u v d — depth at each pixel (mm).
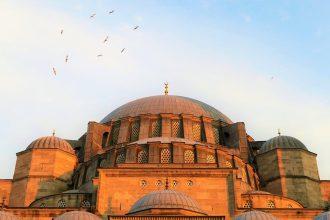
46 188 59594
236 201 47656
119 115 68312
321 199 60812
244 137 64375
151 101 69312
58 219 41719
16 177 61188
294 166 62031
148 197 43062
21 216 48781
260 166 64188
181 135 63281
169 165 51656
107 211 47531
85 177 59406
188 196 44188
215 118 69062
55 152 62219
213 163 53969
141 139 61312
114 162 56531
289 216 49094
